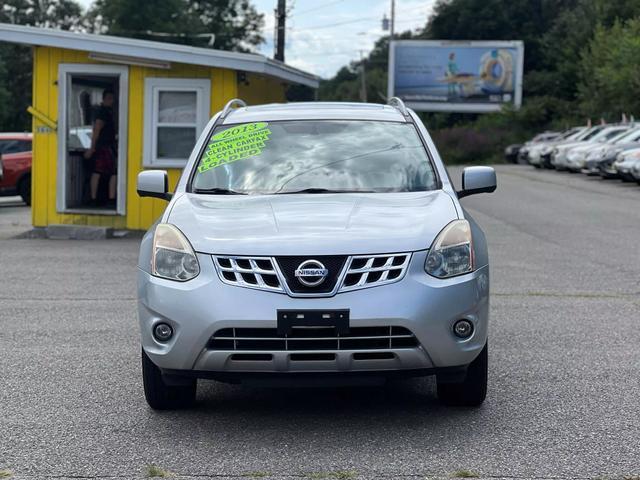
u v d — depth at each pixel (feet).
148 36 190.29
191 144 49.32
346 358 15.69
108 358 22.70
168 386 17.83
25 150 77.05
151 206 49.62
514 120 184.85
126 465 15.25
